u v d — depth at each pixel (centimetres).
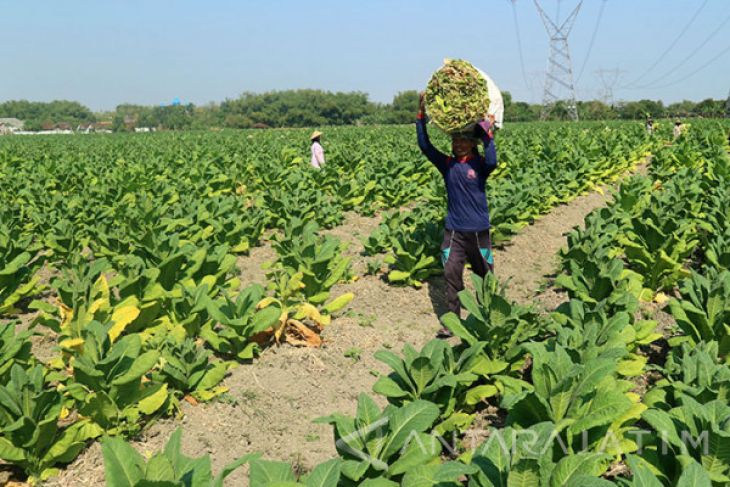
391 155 1722
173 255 639
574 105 9800
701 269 872
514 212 1044
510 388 419
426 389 405
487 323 507
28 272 765
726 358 524
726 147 2344
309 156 2102
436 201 1131
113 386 454
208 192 1335
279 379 553
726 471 312
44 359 602
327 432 493
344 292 805
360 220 1231
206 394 506
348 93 17925
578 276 612
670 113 10050
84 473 419
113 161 2066
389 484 299
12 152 2603
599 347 440
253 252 1005
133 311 557
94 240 955
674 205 946
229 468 294
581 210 1416
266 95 18075
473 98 635
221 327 618
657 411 340
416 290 823
